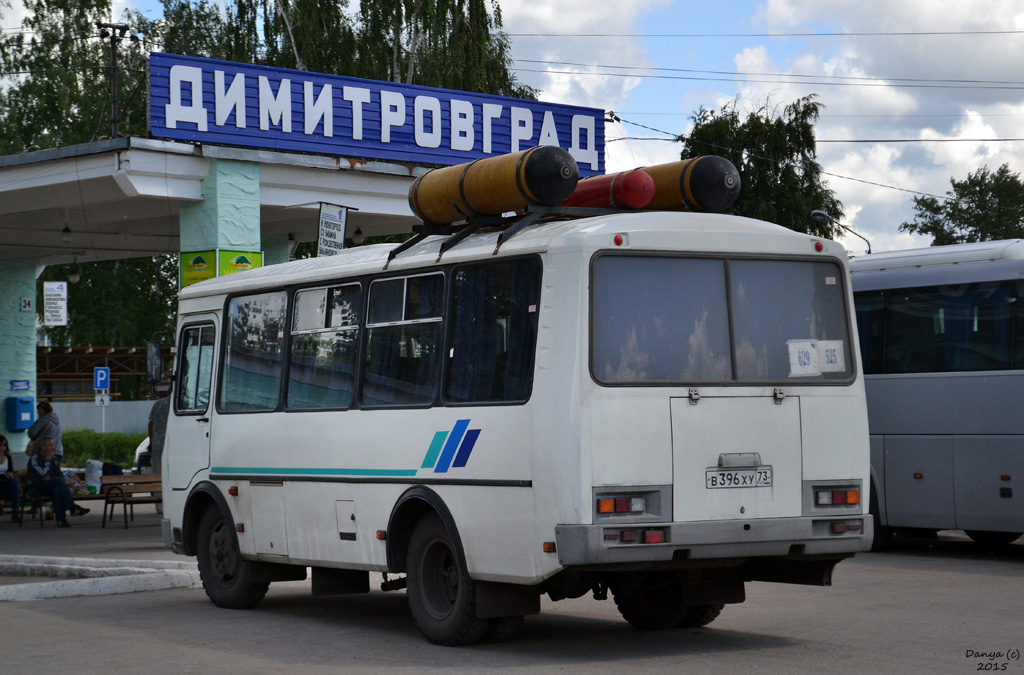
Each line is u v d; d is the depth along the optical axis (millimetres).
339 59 39094
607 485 8031
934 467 15188
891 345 15758
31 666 8594
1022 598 11500
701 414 8375
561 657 8516
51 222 22688
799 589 12328
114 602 12156
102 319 51000
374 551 9695
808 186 46688
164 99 18219
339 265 10516
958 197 72625
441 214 9695
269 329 11312
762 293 8797
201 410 12102
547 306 8336
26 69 44219
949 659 8328
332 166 19891
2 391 26922
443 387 9156
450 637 8969
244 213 19062
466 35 39750
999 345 14680
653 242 8453
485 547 8609
